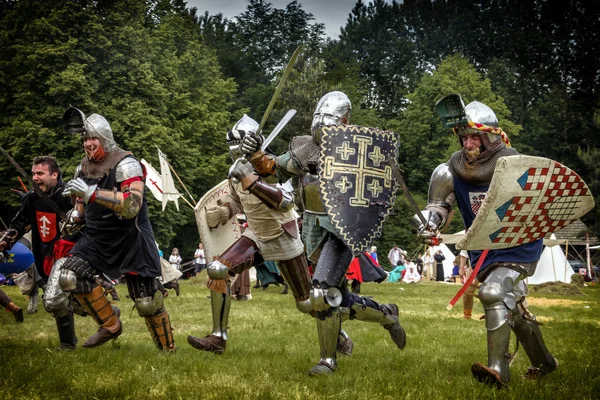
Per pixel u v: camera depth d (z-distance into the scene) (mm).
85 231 5895
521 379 5125
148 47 34406
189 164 34938
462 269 12344
